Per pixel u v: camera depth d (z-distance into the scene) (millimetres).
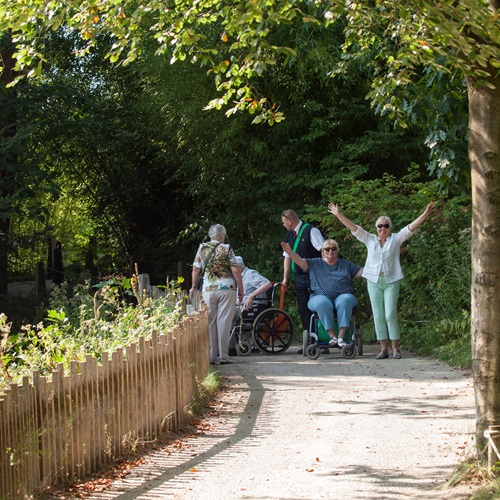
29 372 8031
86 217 32625
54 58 29141
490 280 6852
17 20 8031
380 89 9219
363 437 8531
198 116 21406
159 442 8641
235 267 13688
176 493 6824
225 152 21516
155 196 28656
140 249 28812
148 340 8820
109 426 7840
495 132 6770
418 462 7555
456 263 15164
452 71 9352
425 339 14945
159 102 22422
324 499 6551
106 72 29797
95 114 25578
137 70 22750
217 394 11039
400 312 16016
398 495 6602
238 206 22344
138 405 8422
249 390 11250
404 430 8766
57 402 6949
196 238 24297
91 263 28125
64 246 36781
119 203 29672
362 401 10336
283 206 20969
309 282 14586
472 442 8078
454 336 14516
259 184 21469
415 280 16078
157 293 15195
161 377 9000
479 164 6836
